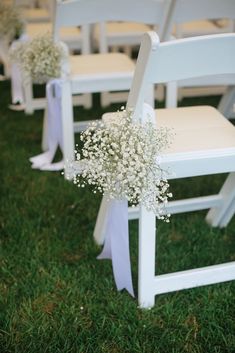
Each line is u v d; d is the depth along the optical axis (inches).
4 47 129.4
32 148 110.3
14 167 103.1
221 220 85.0
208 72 56.1
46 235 83.4
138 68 56.0
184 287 70.0
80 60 100.9
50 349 62.9
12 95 133.2
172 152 62.7
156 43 52.0
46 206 90.6
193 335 65.3
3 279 74.5
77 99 128.0
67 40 124.6
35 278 74.2
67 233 83.7
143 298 68.8
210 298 70.9
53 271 75.5
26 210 89.5
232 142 65.6
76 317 67.3
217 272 70.6
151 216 63.6
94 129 63.5
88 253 79.2
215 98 135.0
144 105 60.9
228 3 84.4
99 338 64.6
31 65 89.7
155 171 59.1
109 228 71.1
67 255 79.4
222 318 67.3
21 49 95.9
